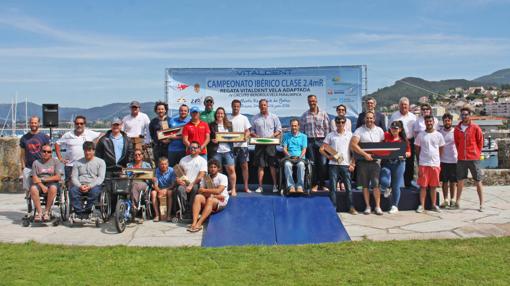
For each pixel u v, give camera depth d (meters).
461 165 9.97
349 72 12.73
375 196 9.73
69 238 8.05
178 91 12.96
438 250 6.97
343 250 7.09
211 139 10.29
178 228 8.82
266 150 10.49
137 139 10.66
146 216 9.62
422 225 8.66
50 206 9.10
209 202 8.80
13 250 7.27
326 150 9.90
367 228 8.53
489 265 6.21
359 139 9.82
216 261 6.62
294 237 7.95
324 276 5.88
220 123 10.48
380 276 5.84
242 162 10.62
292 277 5.87
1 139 13.52
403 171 9.79
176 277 5.92
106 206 8.98
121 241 7.88
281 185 10.20
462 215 9.47
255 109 12.94
